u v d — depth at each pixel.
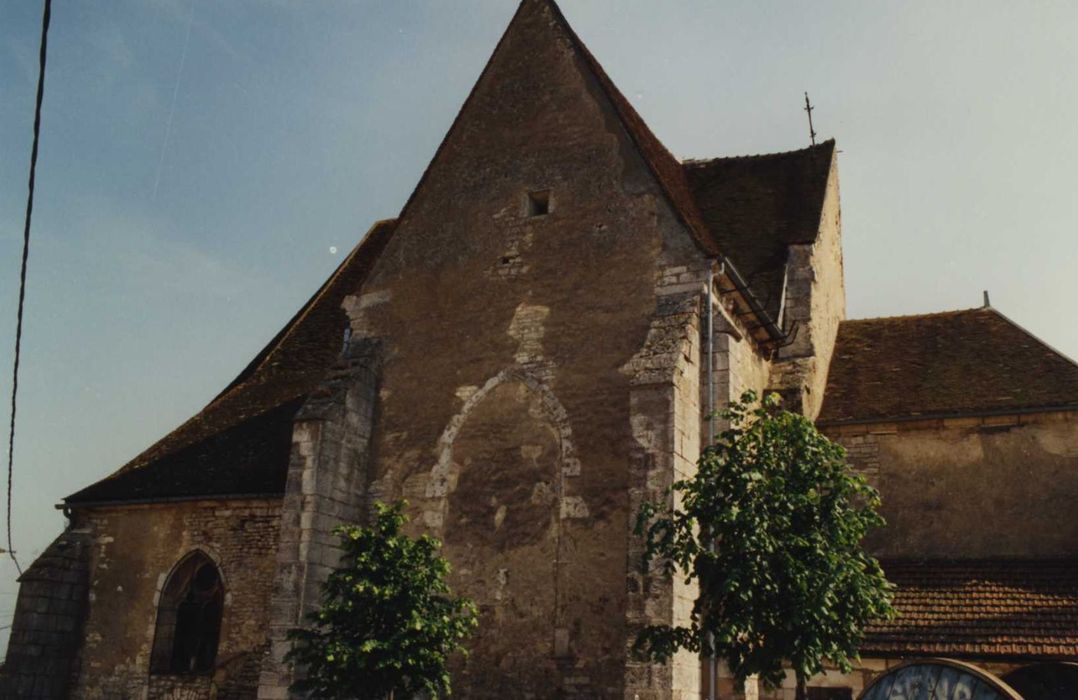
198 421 21.11
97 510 19.56
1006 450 17.06
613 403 15.00
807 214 20.09
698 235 15.59
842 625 11.62
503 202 17.19
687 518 12.01
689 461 14.11
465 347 16.53
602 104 17.03
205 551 18.33
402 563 12.93
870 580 11.88
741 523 11.51
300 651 13.16
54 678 18.41
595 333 15.55
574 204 16.56
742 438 12.43
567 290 16.05
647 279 15.52
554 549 14.63
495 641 14.55
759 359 17.47
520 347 16.06
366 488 16.45
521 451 15.44
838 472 12.16
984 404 17.39
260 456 18.95
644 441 13.88
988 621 14.55
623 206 16.12
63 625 18.67
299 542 15.25
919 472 17.50
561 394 15.44
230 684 17.25
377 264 17.83
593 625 13.96
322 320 23.05
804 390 17.53
